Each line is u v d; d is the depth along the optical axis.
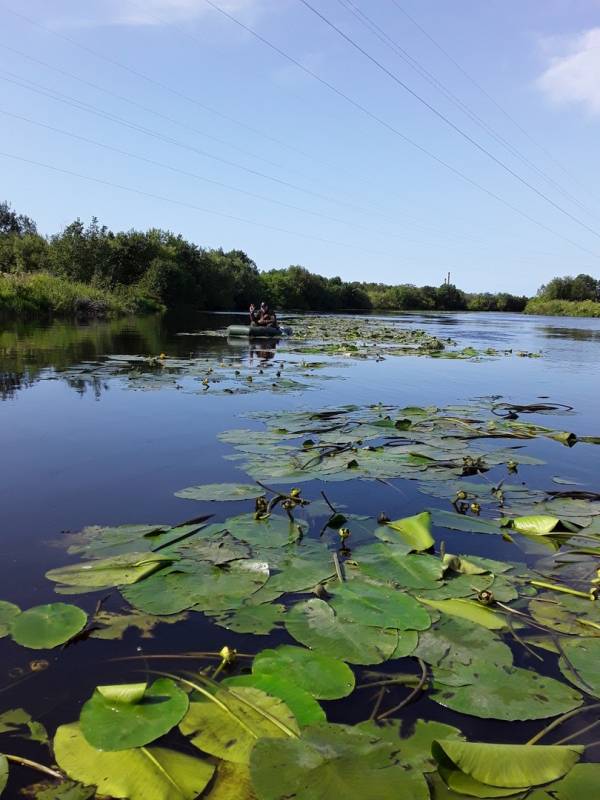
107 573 2.72
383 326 28.16
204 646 2.23
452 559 2.93
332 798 1.53
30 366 9.73
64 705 1.90
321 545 3.14
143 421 5.96
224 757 1.68
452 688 2.04
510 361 14.66
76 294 24.58
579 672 2.15
